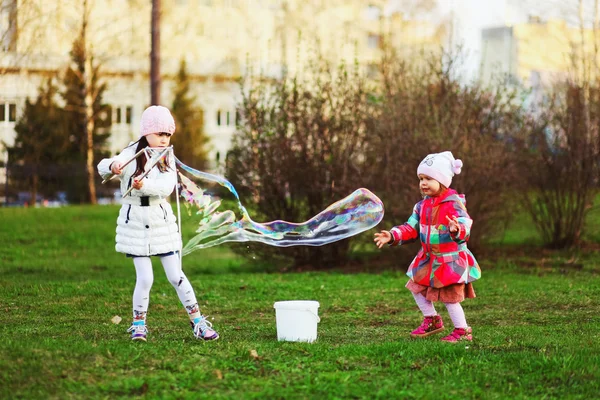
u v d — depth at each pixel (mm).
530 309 8930
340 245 13375
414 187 12422
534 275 11859
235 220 7020
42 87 33562
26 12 22188
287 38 40219
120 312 8648
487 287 10641
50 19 25156
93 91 34031
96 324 7773
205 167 35656
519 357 5840
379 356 5898
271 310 8969
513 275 11859
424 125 12672
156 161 6324
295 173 12922
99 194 34000
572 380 5312
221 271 13930
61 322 7938
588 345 6414
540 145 14289
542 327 7672
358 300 9625
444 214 6832
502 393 5070
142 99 43281
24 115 33688
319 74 14367
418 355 5906
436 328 7020
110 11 35906
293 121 13234
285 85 13664
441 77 13758
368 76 14047
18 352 5492
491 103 14023
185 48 42188
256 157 13156
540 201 14594
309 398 4855
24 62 27156
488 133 13500
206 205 6922
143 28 37781
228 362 5523
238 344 6121
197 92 43781
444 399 4922
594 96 14922
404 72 14125
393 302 9469
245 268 13945
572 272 12102
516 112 14203
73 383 4973
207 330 6535
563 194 14383
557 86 16625
